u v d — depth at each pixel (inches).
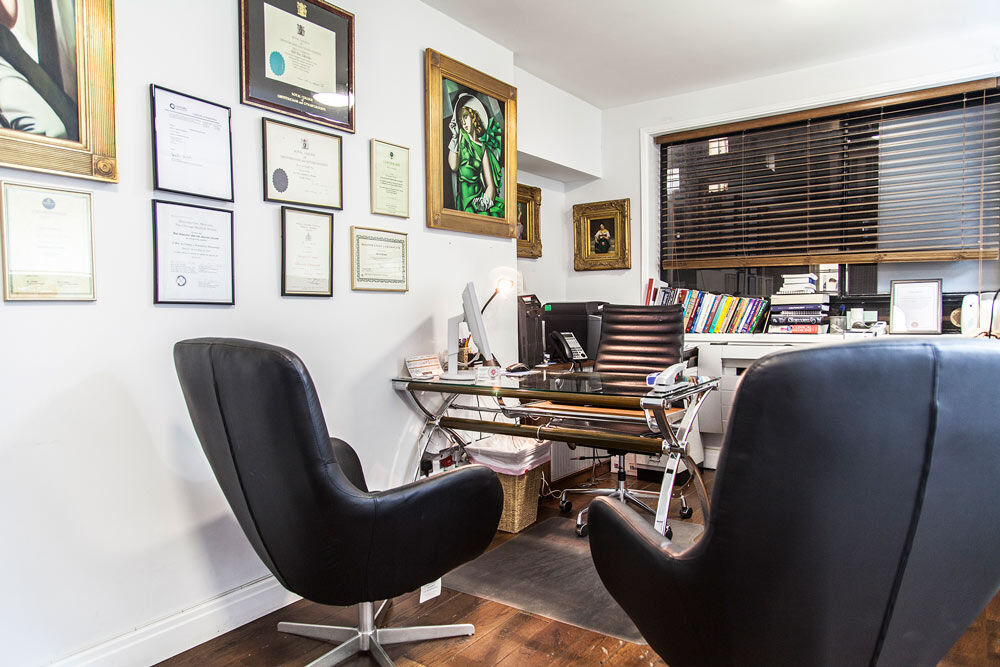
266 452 52.7
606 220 166.9
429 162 106.7
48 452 61.1
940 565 35.4
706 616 40.2
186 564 72.7
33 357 60.1
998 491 34.0
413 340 105.0
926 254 132.6
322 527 53.4
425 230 107.7
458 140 112.9
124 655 66.0
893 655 38.0
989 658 67.5
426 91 106.0
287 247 84.1
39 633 60.4
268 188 81.7
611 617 77.8
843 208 142.6
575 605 81.1
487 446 111.5
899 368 31.4
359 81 94.8
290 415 50.5
